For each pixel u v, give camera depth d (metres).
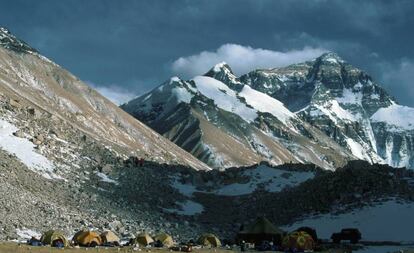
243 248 99.00
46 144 154.88
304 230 114.31
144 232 107.44
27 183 122.25
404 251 97.62
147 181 163.00
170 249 89.00
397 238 123.38
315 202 153.62
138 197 147.88
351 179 158.38
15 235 89.06
